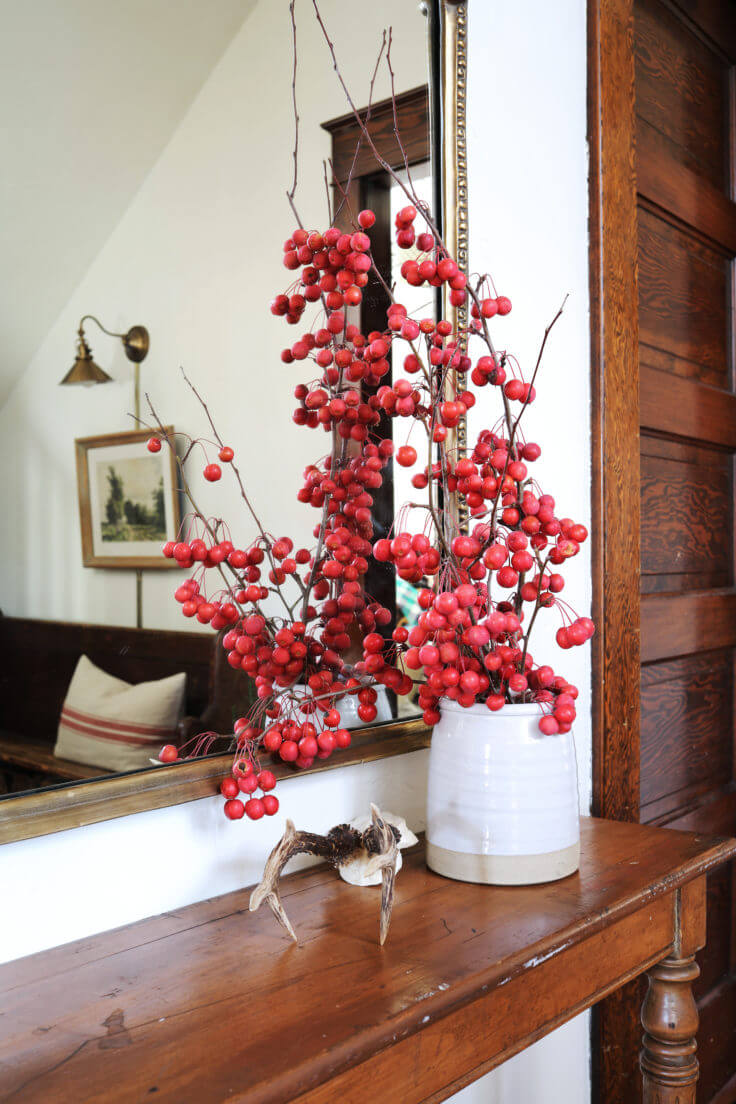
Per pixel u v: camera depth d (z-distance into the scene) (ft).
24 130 2.99
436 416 3.89
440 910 3.24
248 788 3.25
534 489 4.86
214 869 3.45
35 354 3.00
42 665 2.95
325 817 3.89
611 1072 5.19
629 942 3.54
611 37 5.45
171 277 3.41
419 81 4.41
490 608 3.56
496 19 4.82
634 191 5.63
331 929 3.08
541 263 5.07
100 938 3.04
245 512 3.62
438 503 4.44
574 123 5.36
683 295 6.46
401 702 4.26
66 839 3.01
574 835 3.63
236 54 3.67
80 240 3.14
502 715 3.51
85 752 3.04
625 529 5.42
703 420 6.59
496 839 3.48
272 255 3.81
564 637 3.40
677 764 6.28
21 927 2.90
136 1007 2.53
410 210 3.39
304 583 3.83
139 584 3.27
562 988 3.15
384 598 4.17
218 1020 2.44
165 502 3.38
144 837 3.23
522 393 3.50
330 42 4.04
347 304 3.34
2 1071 2.21
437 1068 2.64
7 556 2.88
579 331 5.33
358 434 4.05
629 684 5.41
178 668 3.36
